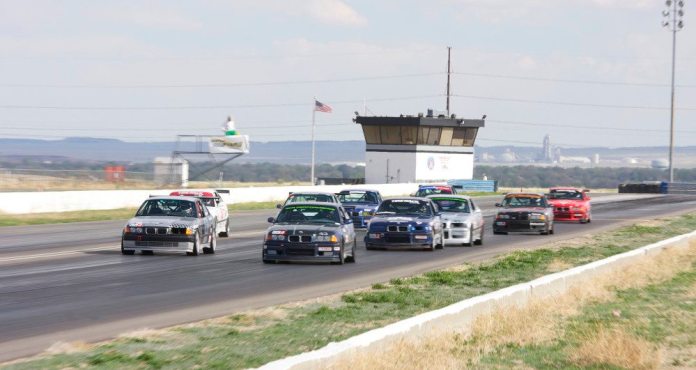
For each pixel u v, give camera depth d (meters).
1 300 42.28
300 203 66.31
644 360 31.67
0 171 178.50
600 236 94.88
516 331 35.94
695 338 38.09
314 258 62.12
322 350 25.83
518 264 62.94
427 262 65.62
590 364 31.03
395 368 26.89
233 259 64.88
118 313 38.81
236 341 31.44
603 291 50.09
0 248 71.81
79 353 28.64
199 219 67.44
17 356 29.02
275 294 46.28
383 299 43.47
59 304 41.22
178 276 53.38
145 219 66.44
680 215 139.88
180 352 29.03
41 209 113.81
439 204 84.00
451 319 33.62
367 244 75.38
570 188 124.00
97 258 63.47
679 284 56.31
